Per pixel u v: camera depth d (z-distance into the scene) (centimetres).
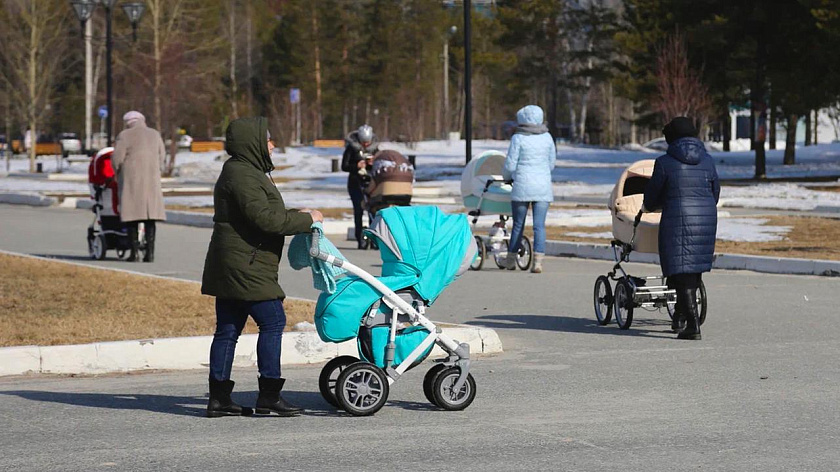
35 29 18238
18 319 3142
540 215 4575
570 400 2220
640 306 3209
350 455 1777
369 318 2083
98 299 3556
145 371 2627
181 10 18988
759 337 3028
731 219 7044
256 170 2030
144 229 5131
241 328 2117
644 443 1847
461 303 3788
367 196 5619
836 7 11850
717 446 1823
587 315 3519
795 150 16650
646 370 2559
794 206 8388
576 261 5206
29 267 4428
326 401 2227
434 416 2081
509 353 2836
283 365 2698
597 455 1769
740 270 4722
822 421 2009
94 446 1850
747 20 12900
